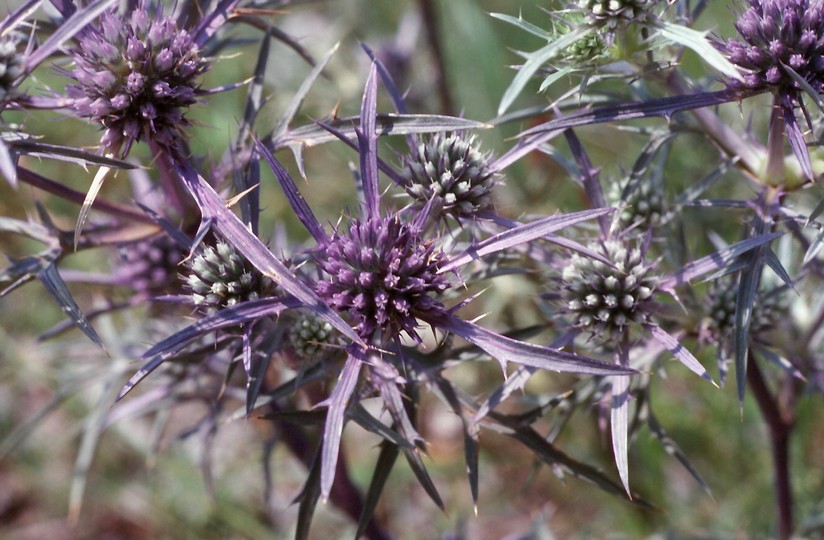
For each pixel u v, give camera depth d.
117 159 0.38
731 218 0.49
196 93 0.39
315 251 0.38
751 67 0.39
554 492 0.55
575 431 0.51
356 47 0.64
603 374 0.37
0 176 0.48
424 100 0.62
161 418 0.45
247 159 0.40
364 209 0.38
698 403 0.51
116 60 0.38
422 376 0.39
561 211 0.59
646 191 0.42
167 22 0.39
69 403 0.60
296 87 0.64
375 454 0.57
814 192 0.44
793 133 0.38
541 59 0.38
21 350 0.58
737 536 0.49
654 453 0.49
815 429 0.49
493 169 0.39
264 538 0.56
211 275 0.38
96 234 0.41
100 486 0.59
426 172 0.39
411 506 0.57
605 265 0.39
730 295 0.41
